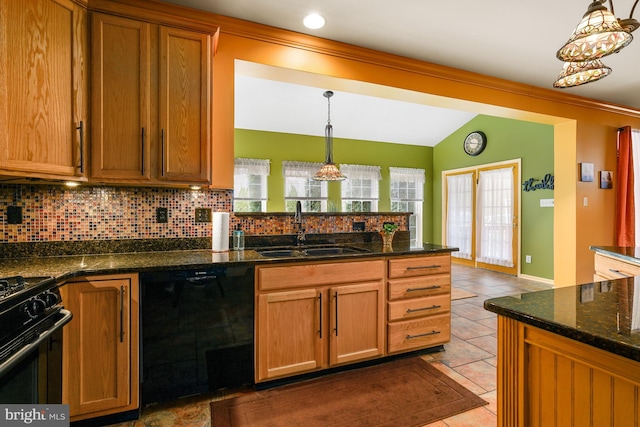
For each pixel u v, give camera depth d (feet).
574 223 12.71
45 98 5.15
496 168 18.29
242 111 16.89
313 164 19.97
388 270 7.40
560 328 2.79
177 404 5.98
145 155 6.05
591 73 5.51
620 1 6.77
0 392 3.42
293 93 15.31
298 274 6.50
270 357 6.33
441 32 8.02
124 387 5.35
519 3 6.86
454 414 5.70
